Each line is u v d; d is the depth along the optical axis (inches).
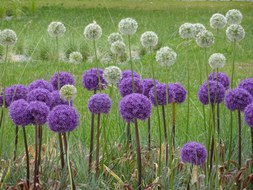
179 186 163.8
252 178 158.4
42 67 428.8
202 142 199.5
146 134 199.2
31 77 387.5
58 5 1024.2
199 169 159.9
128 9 986.7
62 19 811.4
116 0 1127.6
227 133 186.4
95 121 230.7
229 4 1037.8
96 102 154.6
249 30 685.9
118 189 159.3
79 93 339.6
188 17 855.7
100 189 159.8
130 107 138.6
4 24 714.8
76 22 776.3
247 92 156.2
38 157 156.1
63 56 485.1
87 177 157.4
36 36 564.1
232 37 173.9
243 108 155.8
